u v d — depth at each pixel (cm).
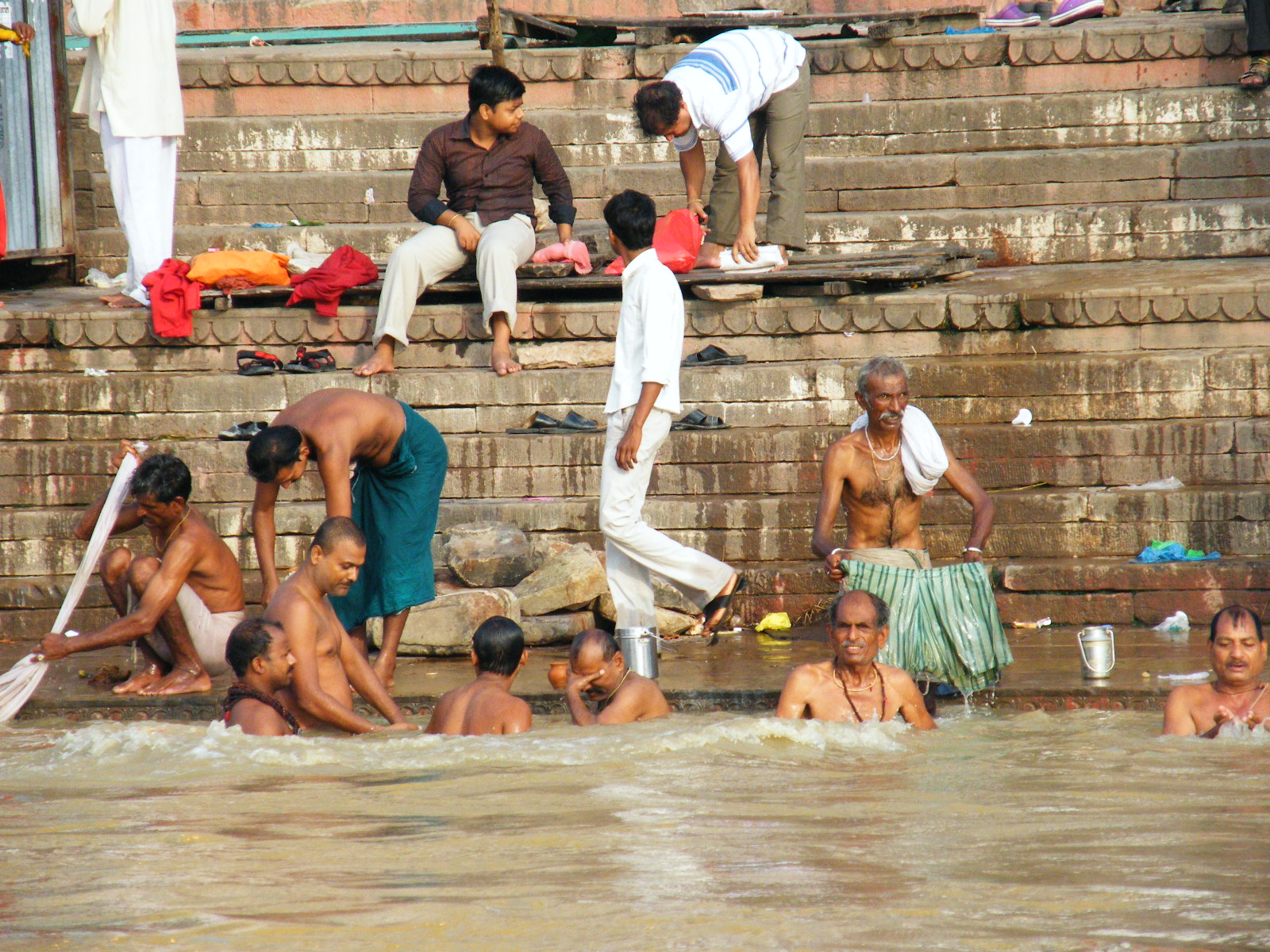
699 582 2398
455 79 4519
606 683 2075
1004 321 3216
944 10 4431
